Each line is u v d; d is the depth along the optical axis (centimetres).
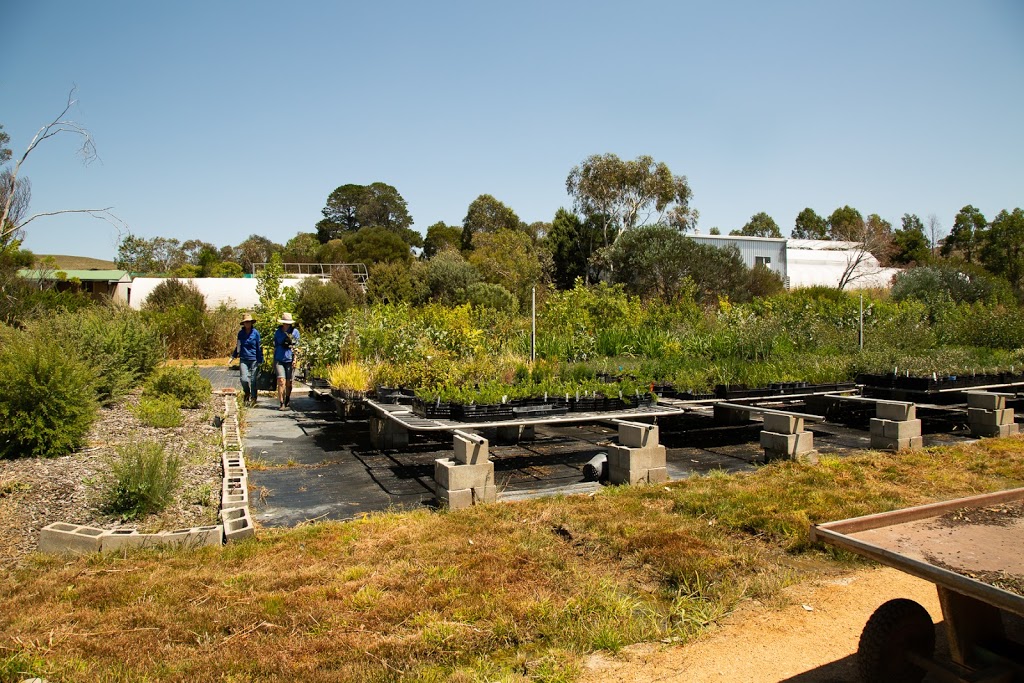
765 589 397
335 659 311
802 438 696
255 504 568
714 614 365
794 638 344
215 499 554
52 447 638
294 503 571
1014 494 340
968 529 297
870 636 282
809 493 565
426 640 327
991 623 273
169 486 530
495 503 548
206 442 764
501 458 751
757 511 518
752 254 3894
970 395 874
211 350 2112
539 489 607
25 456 631
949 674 262
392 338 1049
